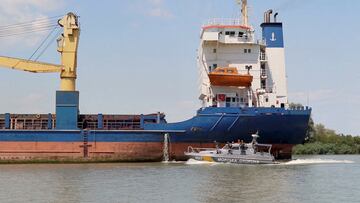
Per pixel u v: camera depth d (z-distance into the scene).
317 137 112.56
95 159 49.16
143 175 35.44
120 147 49.38
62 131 49.16
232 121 48.16
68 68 51.66
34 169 41.34
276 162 47.38
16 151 48.78
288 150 50.84
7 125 51.53
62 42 52.00
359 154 101.75
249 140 49.41
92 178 33.59
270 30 55.03
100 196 25.00
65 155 49.03
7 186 29.11
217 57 52.59
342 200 23.67
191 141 49.62
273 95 51.19
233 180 31.84
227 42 52.19
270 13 55.66
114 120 53.25
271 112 48.25
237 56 52.72
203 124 48.56
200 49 54.56
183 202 23.02
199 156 47.16
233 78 49.69
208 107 48.69
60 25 52.28
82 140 49.28
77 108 50.19
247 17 55.09
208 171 38.19
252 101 51.28
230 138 49.34
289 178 33.22
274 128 48.53
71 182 31.20
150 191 26.81
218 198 24.17
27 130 48.84
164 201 23.33
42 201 23.38
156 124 49.41
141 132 49.28
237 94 51.00
